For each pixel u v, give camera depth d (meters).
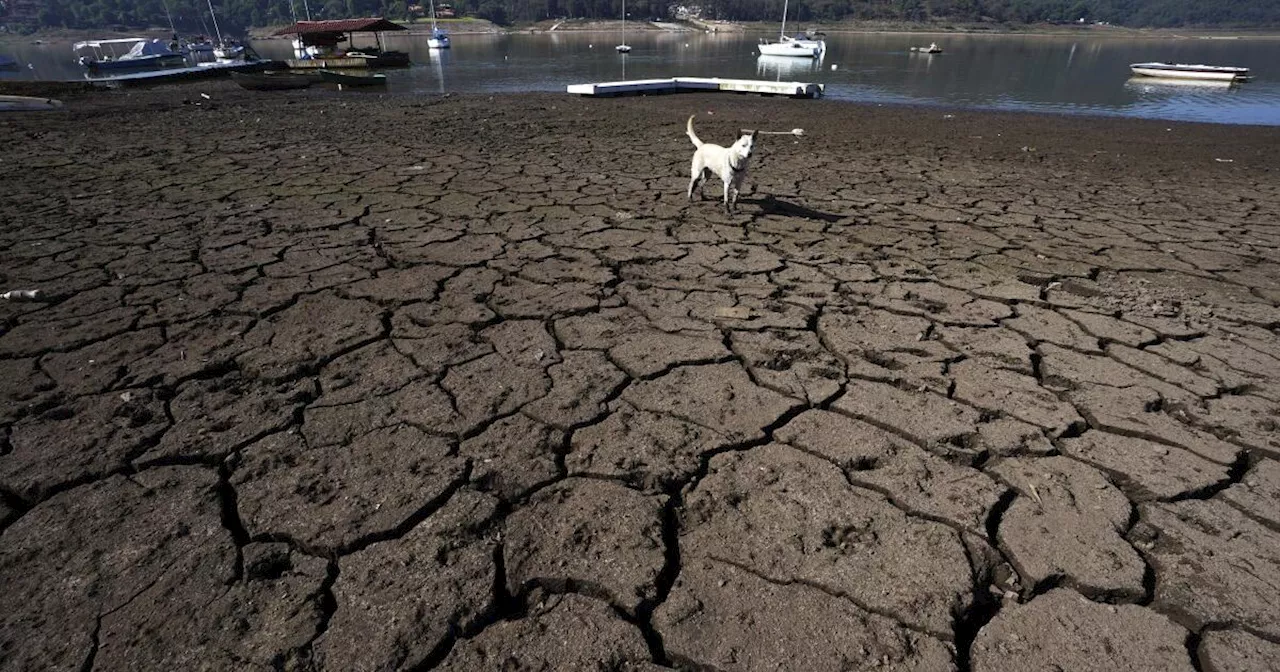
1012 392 3.26
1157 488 2.55
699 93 22.05
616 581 2.09
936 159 10.23
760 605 2.01
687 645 1.87
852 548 2.24
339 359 3.51
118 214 6.17
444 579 2.09
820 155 10.31
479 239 5.60
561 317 4.09
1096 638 1.91
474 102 17.88
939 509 2.43
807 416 3.04
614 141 11.23
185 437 2.78
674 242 5.57
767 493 2.52
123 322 3.88
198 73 25.81
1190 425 2.99
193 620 1.91
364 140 10.88
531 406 3.08
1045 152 11.31
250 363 3.43
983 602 2.05
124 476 2.53
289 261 4.98
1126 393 3.26
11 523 2.29
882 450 2.78
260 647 1.83
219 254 5.10
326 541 2.22
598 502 2.45
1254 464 2.71
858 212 6.73
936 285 4.70
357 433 2.84
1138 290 4.70
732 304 4.32
